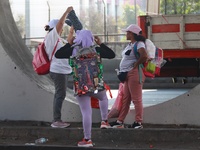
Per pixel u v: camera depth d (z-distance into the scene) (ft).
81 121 66.08
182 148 55.93
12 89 67.62
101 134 60.29
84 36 55.31
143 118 64.69
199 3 117.70
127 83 62.03
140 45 60.39
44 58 62.80
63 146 56.85
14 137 62.39
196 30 104.58
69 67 62.64
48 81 72.69
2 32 70.18
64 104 66.44
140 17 107.14
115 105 63.67
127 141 59.88
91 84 54.75
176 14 105.81
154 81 157.79
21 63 69.62
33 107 67.05
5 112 67.92
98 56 55.42
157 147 56.65
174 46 105.91
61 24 62.13
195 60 110.22
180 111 63.57
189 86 152.05
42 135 61.82
